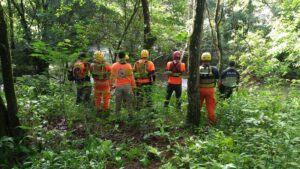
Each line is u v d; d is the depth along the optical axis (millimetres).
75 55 6387
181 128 7527
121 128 7473
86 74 8273
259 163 5129
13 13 15203
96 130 7223
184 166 5566
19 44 14953
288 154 5168
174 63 8984
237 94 9938
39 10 14711
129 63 8188
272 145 5520
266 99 9586
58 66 7066
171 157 5988
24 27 14359
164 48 12320
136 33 12680
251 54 13680
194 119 7594
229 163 5109
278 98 9555
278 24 12523
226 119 8016
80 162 5574
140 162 5809
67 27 14938
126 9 13484
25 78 9328
